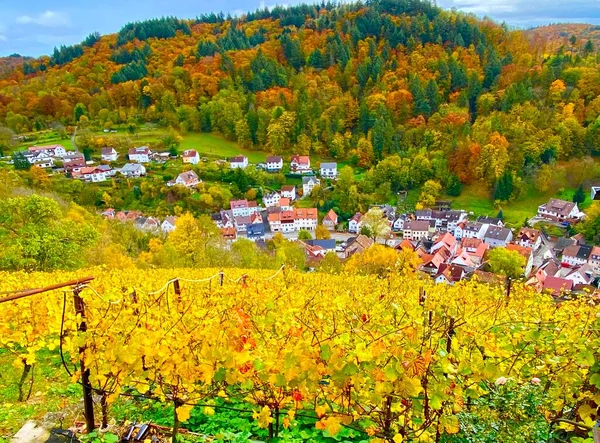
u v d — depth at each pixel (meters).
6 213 24.08
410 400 5.00
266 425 5.88
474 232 66.69
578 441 4.96
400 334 4.85
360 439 6.24
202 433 6.19
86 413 5.88
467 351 5.61
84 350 5.62
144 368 5.60
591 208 63.69
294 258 39.84
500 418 5.48
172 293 8.20
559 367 5.73
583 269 47.66
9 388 7.95
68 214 42.59
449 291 12.88
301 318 6.18
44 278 16.08
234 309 6.18
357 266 33.16
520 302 11.11
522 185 76.19
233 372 5.11
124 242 44.88
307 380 4.63
